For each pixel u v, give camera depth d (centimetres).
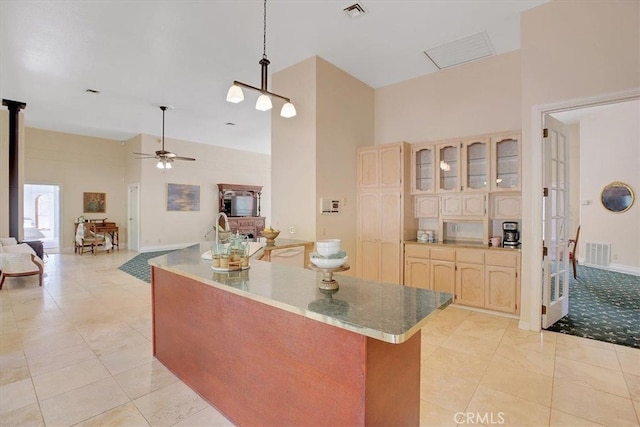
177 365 249
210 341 214
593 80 300
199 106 624
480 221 433
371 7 325
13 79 496
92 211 896
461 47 403
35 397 222
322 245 171
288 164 457
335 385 143
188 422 198
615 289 506
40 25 353
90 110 649
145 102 603
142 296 462
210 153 991
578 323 358
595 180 693
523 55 335
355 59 435
